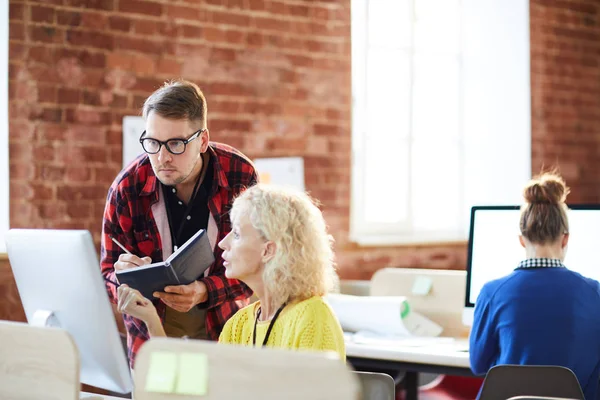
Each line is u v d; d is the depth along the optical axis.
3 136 4.56
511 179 6.67
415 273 4.34
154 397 1.78
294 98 5.59
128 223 3.06
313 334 2.28
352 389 1.55
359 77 6.34
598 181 7.12
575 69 6.99
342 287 4.82
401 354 3.64
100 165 4.83
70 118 4.74
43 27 4.65
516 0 6.69
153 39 5.00
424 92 6.66
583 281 3.02
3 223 4.57
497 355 3.11
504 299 3.02
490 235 3.89
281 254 2.34
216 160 3.06
